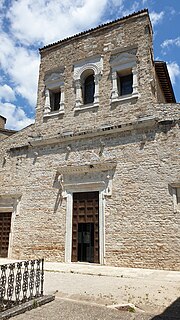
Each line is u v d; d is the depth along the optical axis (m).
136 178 14.69
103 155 16.02
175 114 14.77
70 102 18.31
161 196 13.83
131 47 17.23
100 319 5.82
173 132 14.45
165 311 6.44
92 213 15.56
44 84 19.84
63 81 19.11
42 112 19.27
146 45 16.83
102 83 17.53
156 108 15.34
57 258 15.68
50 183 17.31
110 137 16.11
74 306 6.77
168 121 14.69
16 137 19.84
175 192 13.60
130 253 13.83
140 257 13.55
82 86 18.62
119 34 17.94
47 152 18.09
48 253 16.05
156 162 14.41
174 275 11.32
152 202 13.97
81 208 15.98
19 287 6.81
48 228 16.50
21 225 17.42
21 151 19.20
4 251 17.64
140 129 15.33
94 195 15.81
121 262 13.90
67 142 17.53
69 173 16.72
